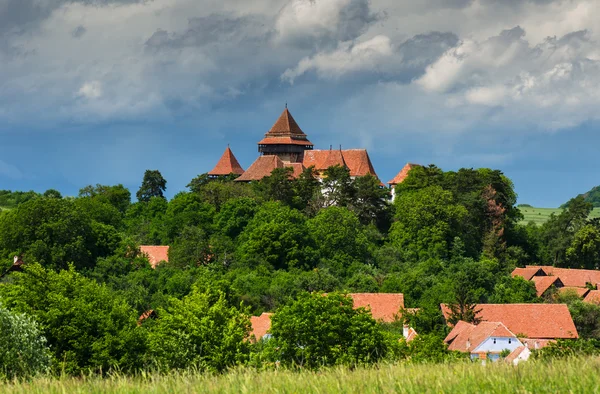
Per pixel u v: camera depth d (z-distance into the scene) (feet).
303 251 472.44
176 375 92.32
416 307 397.60
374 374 93.04
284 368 104.22
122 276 431.84
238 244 504.84
